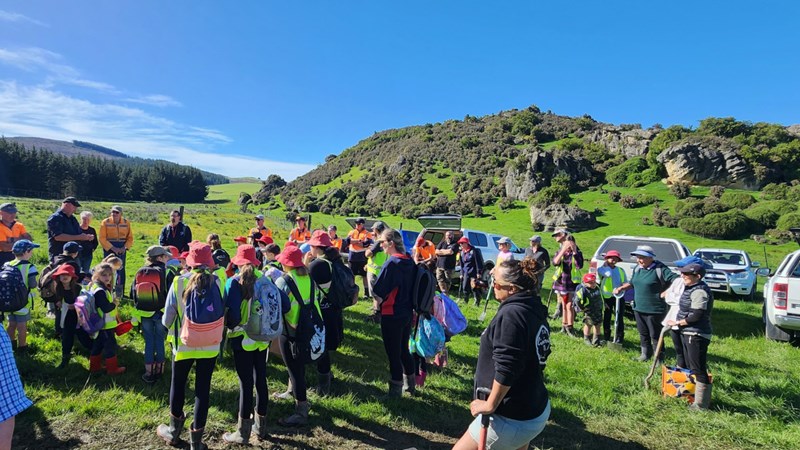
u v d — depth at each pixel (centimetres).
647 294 715
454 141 8888
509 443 262
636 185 5616
